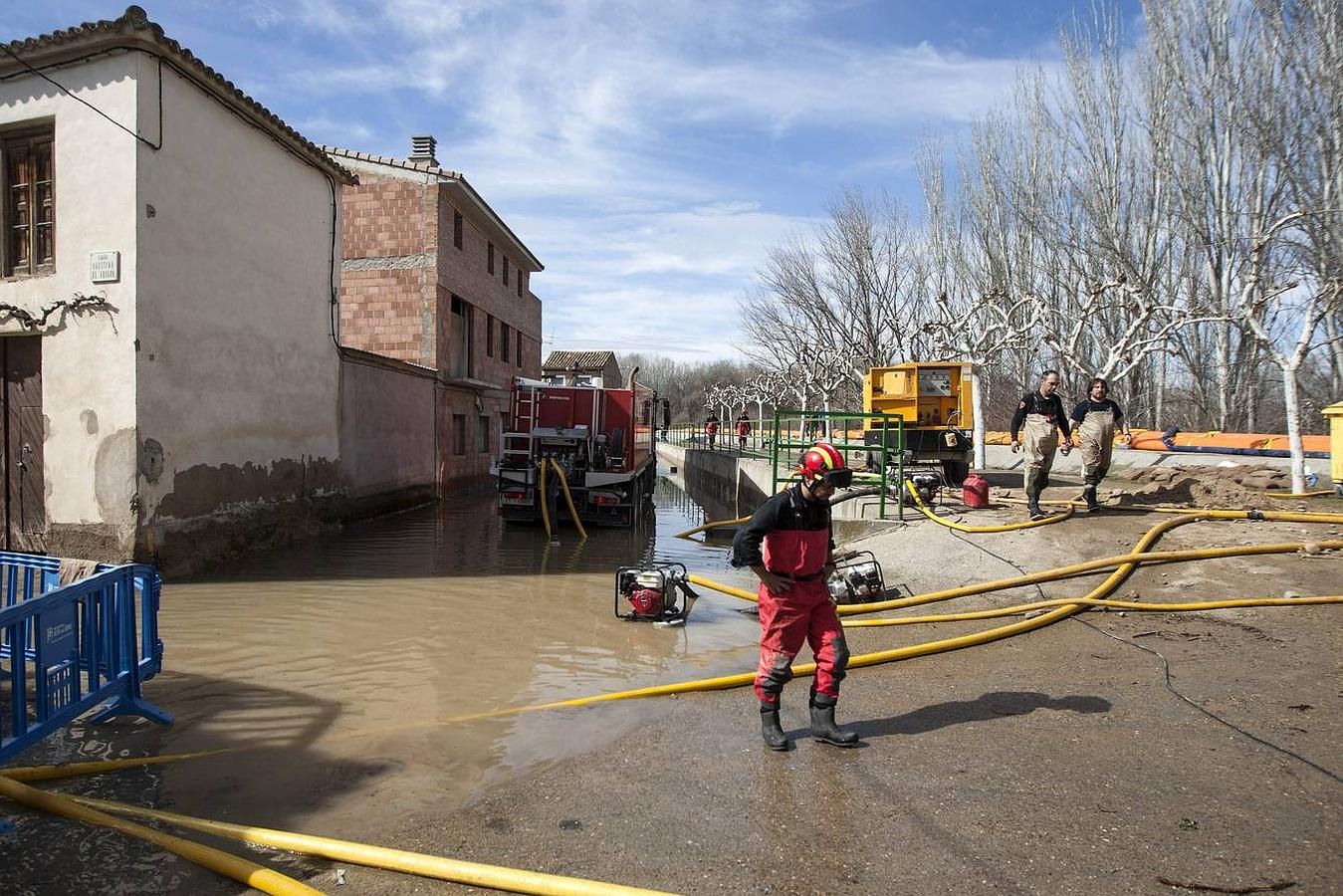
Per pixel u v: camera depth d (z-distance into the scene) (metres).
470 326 24.47
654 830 3.53
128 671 4.83
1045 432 9.88
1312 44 17.80
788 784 4.00
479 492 24.39
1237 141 19.80
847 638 6.94
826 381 26.83
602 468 15.83
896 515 11.69
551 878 3.03
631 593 7.89
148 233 9.88
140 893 3.08
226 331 11.46
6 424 10.52
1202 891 2.98
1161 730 4.55
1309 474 11.92
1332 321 16.59
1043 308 17.20
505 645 6.96
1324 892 2.95
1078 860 3.21
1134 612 7.13
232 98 11.30
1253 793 3.74
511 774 4.22
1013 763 4.18
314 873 3.22
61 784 4.09
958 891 3.02
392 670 6.19
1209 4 20.56
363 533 14.63
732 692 5.62
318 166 13.98
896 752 4.40
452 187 21.58
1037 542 9.23
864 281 27.48
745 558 4.46
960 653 6.34
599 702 5.42
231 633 7.29
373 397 16.64
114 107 9.76
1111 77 22.84
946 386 15.48
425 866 3.17
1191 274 21.08
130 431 9.68
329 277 14.53
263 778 4.20
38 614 4.07
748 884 3.08
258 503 12.22
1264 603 6.88
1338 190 16.56
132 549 9.66
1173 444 16.53
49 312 9.91
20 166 10.52
